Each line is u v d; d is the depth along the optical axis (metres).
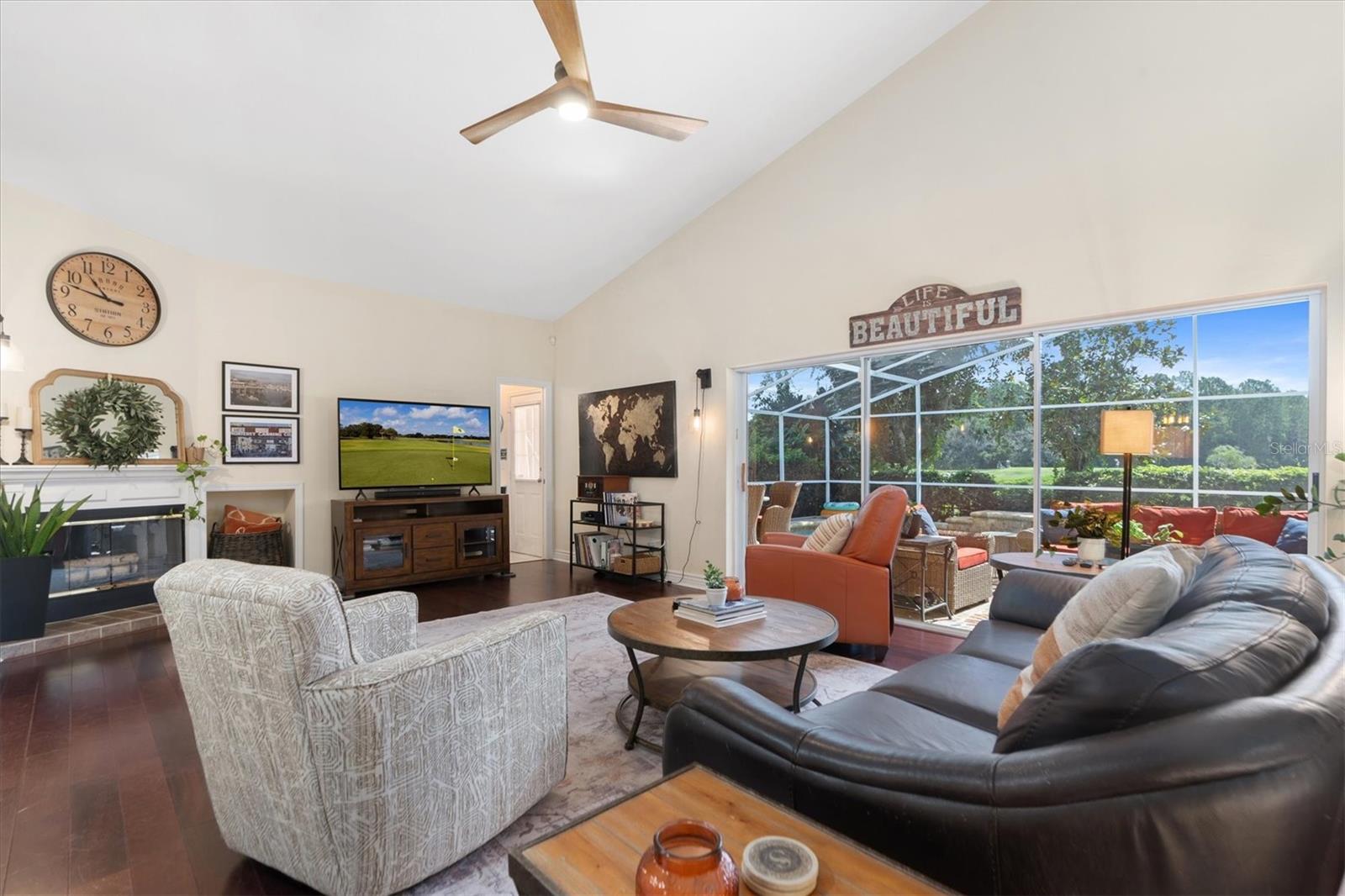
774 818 1.08
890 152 4.22
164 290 4.55
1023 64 3.66
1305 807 0.73
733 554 5.17
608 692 2.95
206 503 4.74
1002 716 1.49
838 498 4.63
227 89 3.29
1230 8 3.02
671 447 5.62
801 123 4.52
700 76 3.85
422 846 1.56
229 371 4.87
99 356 4.22
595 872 0.94
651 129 2.91
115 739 2.50
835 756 1.15
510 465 7.56
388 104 3.58
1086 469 3.58
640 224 5.39
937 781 0.98
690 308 5.49
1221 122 3.04
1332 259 2.77
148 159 3.72
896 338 4.15
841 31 3.76
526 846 1.01
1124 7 3.32
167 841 1.83
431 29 3.13
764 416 5.10
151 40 2.95
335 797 1.45
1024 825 0.87
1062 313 3.50
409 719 1.52
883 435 4.41
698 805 1.12
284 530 5.30
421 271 5.56
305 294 5.30
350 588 5.01
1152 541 3.24
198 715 1.65
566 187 4.70
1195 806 0.75
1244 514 3.12
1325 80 2.79
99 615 4.11
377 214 4.64
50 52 2.93
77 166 3.71
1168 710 0.84
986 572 4.13
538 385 6.89
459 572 5.62
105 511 4.16
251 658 1.48
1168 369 3.33
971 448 4.01
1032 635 2.32
